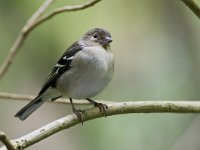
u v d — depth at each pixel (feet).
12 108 42.86
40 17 32.45
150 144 36.60
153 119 37.24
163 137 36.94
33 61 39.75
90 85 31.14
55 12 31.40
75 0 38.88
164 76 40.88
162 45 44.62
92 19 40.60
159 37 44.80
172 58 43.21
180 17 45.37
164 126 37.19
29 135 23.61
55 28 39.11
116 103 27.91
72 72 31.27
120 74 43.21
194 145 37.27
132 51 44.55
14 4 38.78
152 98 39.04
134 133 36.86
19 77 40.14
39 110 44.09
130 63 44.16
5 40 38.73
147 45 44.55
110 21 42.70
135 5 43.78
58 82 31.86
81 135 38.17
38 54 39.47
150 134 36.88
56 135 42.60
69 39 39.24
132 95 39.68
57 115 44.19
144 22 44.55
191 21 45.39
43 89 32.22
